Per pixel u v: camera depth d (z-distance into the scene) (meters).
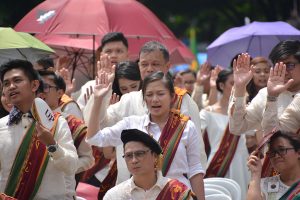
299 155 11.20
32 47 14.70
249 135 17.16
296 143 11.16
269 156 11.31
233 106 12.14
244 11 47.84
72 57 18.39
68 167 11.16
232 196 13.69
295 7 40.28
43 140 10.91
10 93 11.19
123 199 10.84
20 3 33.91
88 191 13.95
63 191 11.46
